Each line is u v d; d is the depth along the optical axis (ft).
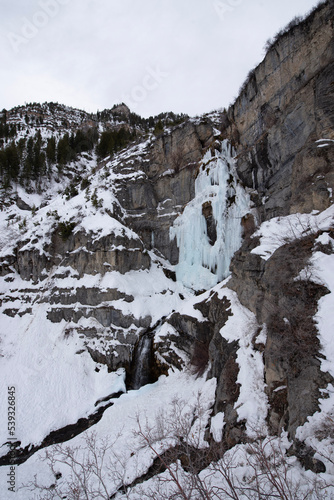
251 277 47.16
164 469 32.68
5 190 156.76
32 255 92.17
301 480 17.98
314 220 39.17
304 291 29.12
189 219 91.35
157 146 113.29
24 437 52.31
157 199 108.06
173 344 64.80
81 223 92.07
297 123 62.80
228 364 39.93
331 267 29.76
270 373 30.71
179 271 94.48
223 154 91.04
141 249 89.04
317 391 21.97
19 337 76.95
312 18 60.03
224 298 55.11
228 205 82.64
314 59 59.31
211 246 84.69
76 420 56.29
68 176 189.67
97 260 82.84
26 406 58.03
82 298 79.46
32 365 68.33
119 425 48.65
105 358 69.82
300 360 25.61
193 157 101.96
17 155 173.58
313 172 45.96
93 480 35.50
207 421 37.19
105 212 95.50
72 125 320.50
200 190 91.40
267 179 75.25
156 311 77.87
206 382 46.75
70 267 87.86
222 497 19.54
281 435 24.73
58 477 40.04
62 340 75.41
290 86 66.23
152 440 37.63
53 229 96.53
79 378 66.54
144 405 52.44
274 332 31.12
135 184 107.86
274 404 28.30
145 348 70.33
